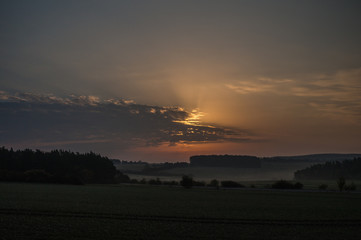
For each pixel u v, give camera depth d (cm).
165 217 3822
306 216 4016
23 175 12638
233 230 3086
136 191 8819
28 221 3278
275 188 11069
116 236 2700
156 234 2828
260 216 3984
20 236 2614
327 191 9419
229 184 12388
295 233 2986
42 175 12850
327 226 3381
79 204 4922
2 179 12231
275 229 3170
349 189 9694
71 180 12875
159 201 5784
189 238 2700
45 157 18050
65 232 2808
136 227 3130
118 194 7462
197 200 6122
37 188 8981
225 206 5072
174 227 3178
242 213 4231
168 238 2688
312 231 3094
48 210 4088
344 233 3019
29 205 4538
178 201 5853
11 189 8144
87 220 3466
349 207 5059
